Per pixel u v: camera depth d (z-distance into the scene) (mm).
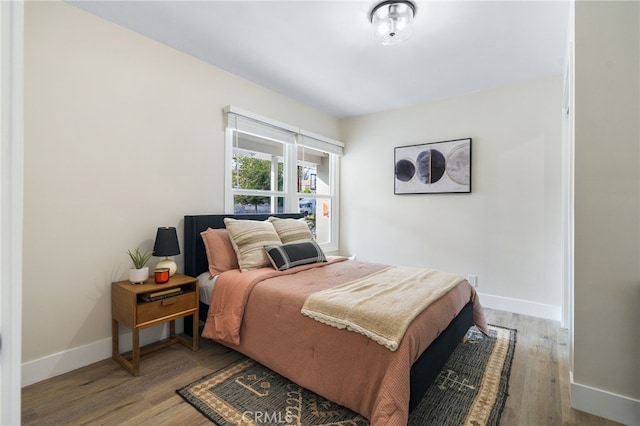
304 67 2889
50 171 1948
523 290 3201
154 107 2463
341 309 1647
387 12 1990
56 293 1981
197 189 2779
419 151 3811
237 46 2533
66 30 2004
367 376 1475
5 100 532
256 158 3371
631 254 1556
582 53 1634
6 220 535
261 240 2611
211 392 1791
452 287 2115
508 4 1937
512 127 3238
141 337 2389
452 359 2225
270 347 1905
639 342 1548
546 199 3074
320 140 4074
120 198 2275
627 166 1554
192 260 2590
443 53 2588
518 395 1802
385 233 4129
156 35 2381
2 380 533
